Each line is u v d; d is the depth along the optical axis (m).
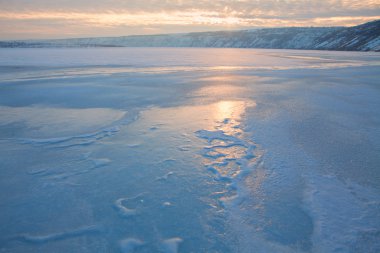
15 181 4.68
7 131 7.39
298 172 4.81
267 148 5.89
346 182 4.44
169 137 6.73
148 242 3.24
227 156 5.57
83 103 10.84
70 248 3.16
